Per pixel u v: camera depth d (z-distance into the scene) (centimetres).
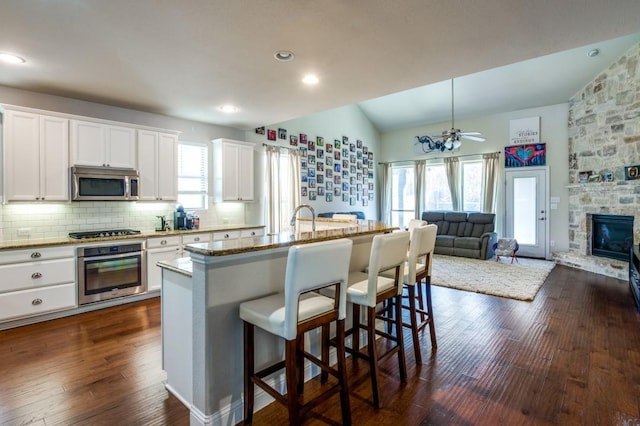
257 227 552
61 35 251
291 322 161
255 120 518
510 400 211
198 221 509
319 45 271
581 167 643
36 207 383
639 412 197
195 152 527
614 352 276
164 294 219
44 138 361
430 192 874
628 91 543
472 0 208
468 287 477
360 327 255
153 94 390
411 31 247
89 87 365
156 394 217
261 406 205
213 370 182
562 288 478
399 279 237
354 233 262
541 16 225
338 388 185
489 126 779
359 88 371
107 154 404
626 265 534
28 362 259
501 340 303
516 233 745
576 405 205
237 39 259
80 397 213
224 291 186
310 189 745
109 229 439
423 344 296
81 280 367
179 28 242
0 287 319
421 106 804
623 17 226
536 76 631
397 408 204
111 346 288
